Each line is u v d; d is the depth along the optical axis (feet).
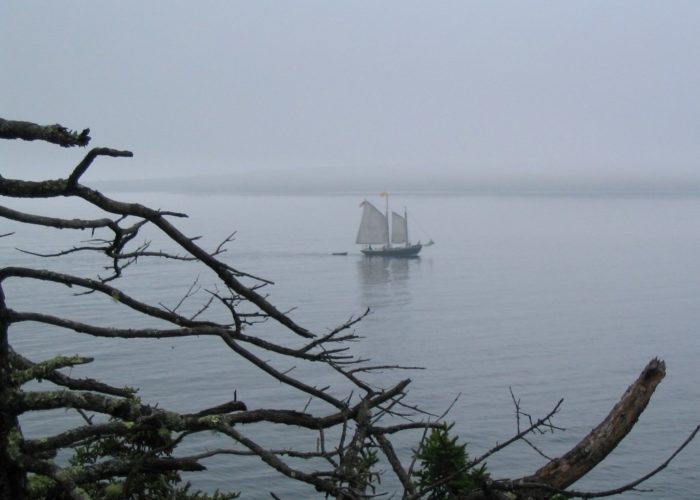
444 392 282.97
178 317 16.83
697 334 430.61
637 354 372.99
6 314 14.84
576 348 386.52
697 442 204.13
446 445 18.10
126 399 14.79
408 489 15.83
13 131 13.70
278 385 258.37
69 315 375.25
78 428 14.62
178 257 16.56
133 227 15.90
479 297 579.89
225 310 423.23
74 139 13.96
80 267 581.53
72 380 15.92
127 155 14.11
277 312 17.01
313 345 17.19
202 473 141.38
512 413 247.50
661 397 270.87
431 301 552.41
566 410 256.93
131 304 16.37
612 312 518.78
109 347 289.33
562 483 17.99
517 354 366.43
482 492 17.24
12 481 14.44
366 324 452.35
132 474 14.76
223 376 262.47
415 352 370.32
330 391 264.11
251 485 136.56
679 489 170.71
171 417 14.64
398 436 153.89
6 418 14.42
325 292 590.96
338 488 14.87
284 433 163.02
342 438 16.38
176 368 267.59
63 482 14.05
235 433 14.75
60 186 14.60
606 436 18.04
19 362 16.20
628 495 166.40
